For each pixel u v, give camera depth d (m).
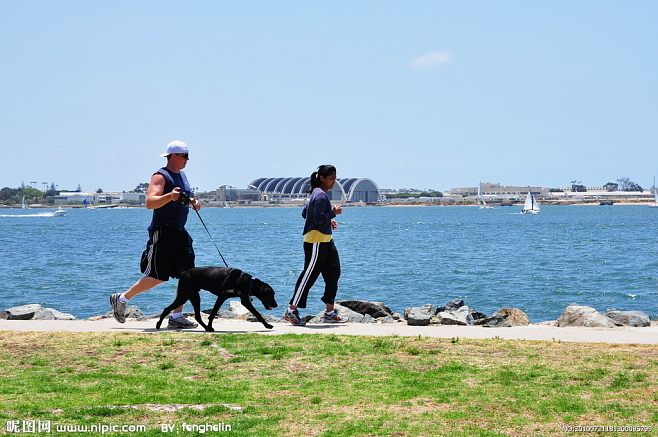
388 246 67.56
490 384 8.84
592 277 39.47
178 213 12.48
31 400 8.43
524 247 65.62
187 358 10.21
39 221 171.12
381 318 16.88
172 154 12.50
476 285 35.97
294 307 13.41
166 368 9.75
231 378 9.30
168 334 11.73
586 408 7.95
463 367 9.59
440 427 7.46
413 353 10.37
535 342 11.05
